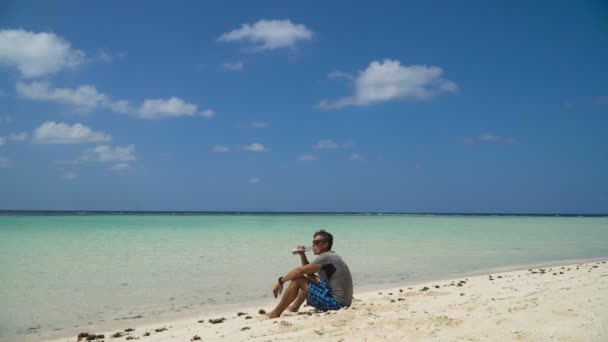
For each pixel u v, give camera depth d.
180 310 8.84
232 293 10.53
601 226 58.38
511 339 4.70
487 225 59.38
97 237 27.89
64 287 11.11
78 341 6.59
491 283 10.96
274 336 5.48
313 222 65.25
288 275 7.38
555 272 12.73
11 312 8.62
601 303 6.11
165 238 27.92
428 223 65.88
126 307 9.08
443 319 5.64
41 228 37.72
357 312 6.82
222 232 35.28
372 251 20.53
